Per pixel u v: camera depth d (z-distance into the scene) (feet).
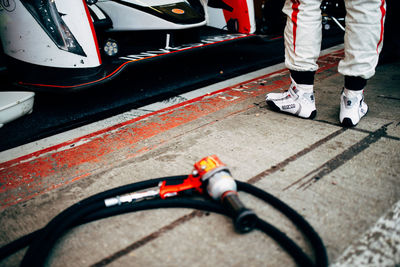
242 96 8.86
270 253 3.73
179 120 7.56
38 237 3.91
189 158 5.84
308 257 3.50
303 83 6.73
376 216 4.17
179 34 10.89
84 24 8.06
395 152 5.55
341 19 17.19
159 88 10.66
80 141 6.94
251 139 6.36
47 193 5.17
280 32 18.01
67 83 8.12
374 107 7.41
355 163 5.32
